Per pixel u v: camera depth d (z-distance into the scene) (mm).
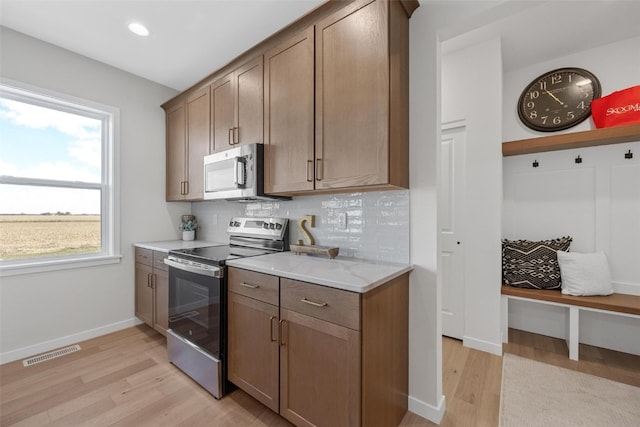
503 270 2523
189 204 3223
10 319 2135
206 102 2453
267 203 2455
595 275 2182
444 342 2447
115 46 2303
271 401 1479
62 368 2025
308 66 1681
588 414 1594
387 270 1469
